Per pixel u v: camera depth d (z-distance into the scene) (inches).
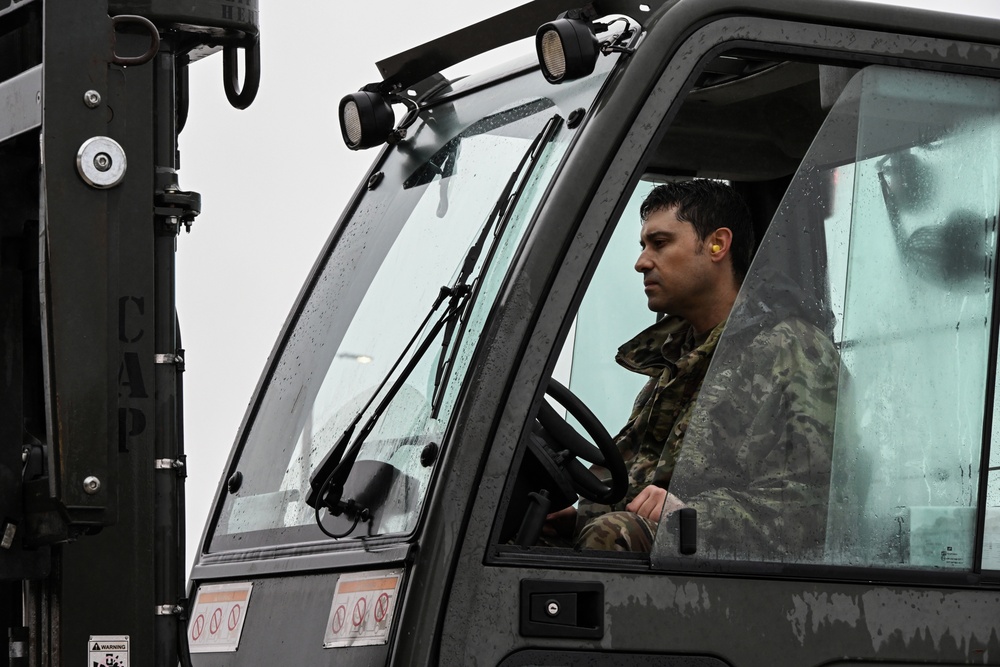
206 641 160.4
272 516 161.0
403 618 126.6
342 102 176.2
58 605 136.4
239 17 143.7
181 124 155.3
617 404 189.0
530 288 133.4
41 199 132.4
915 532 143.8
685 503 137.8
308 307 179.8
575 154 137.4
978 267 150.6
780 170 192.9
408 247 167.3
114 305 132.0
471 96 172.9
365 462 145.8
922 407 146.6
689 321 170.7
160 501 138.6
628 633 130.6
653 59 140.6
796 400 143.3
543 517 136.1
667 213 168.7
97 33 132.8
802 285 146.5
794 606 136.2
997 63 152.8
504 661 126.7
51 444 129.1
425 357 145.3
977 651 141.6
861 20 147.3
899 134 149.7
